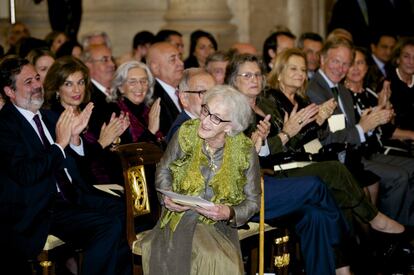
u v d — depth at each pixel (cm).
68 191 1248
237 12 2617
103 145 1335
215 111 1070
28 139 1208
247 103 1092
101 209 1253
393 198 1619
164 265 1098
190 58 2036
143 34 2066
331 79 1648
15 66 1218
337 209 1298
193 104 1302
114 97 1466
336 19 2559
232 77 1419
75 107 1374
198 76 1304
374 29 2528
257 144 1307
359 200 1406
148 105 1509
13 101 1227
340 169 1398
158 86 1598
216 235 1110
